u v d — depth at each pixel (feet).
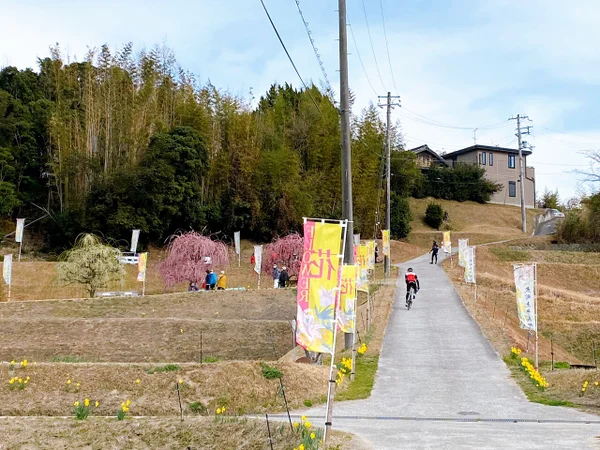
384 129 227.61
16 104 180.65
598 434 33.91
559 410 41.50
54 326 79.36
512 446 30.78
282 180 180.14
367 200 192.54
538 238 208.64
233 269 152.35
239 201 175.32
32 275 132.67
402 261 174.19
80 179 165.27
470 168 277.03
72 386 43.68
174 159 163.12
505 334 71.61
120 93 172.35
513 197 289.33
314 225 32.30
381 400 44.73
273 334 78.59
